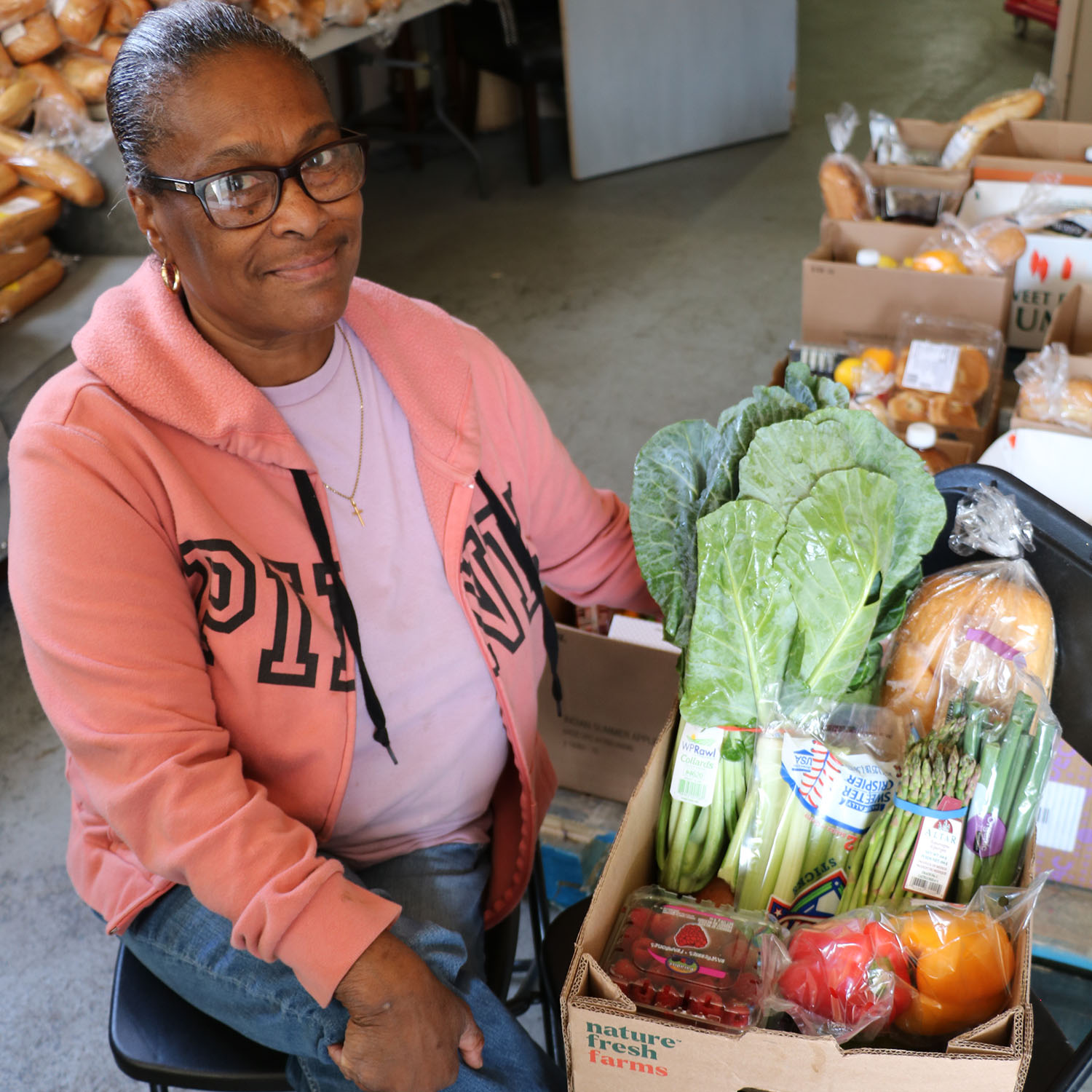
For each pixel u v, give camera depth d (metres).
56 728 1.01
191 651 1.04
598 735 1.67
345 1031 1.01
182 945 1.10
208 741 1.01
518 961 1.70
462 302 3.93
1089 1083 1.50
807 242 4.15
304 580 1.10
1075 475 1.92
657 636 1.79
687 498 1.14
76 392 1.03
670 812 1.15
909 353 2.45
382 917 0.98
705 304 3.81
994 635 1.15
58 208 2.83
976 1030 0.87
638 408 3.30
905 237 2.69
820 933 1.03
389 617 1.16
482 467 1.21
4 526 2.57
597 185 4.76
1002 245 2.59
